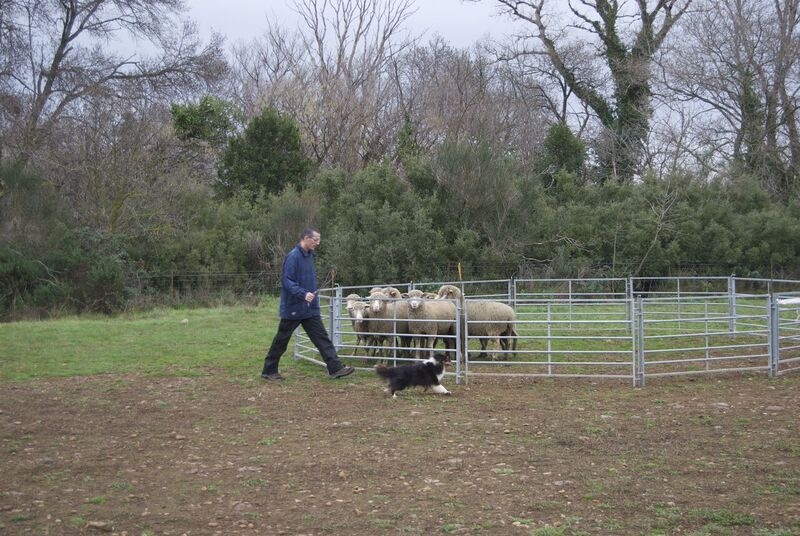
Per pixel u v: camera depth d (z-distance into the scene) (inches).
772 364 454.9
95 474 271.0
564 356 540.1
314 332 453.1
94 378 467.5
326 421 349.4
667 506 229.3
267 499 242.1
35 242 936.9
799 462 270.7
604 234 1140.5
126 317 860.6
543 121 1759.4
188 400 401.7
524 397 398.9
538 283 1042.7
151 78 1312.7
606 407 370.3
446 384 439.8
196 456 293.9
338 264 1051.3
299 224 1131.3
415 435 319.6
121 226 1055.0
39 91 1232.2
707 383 434.9
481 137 1253.7
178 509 233.8
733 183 1272.1
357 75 1729.8
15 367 502.0
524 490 246.4
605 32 1567.4
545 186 1407.5
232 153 1357.0
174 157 1339.8
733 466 267.7
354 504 235.9
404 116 1635.1
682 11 1510.8
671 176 1251.8
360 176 1165.7
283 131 1347.2
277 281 1081.4
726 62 1362.0
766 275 1179.9
